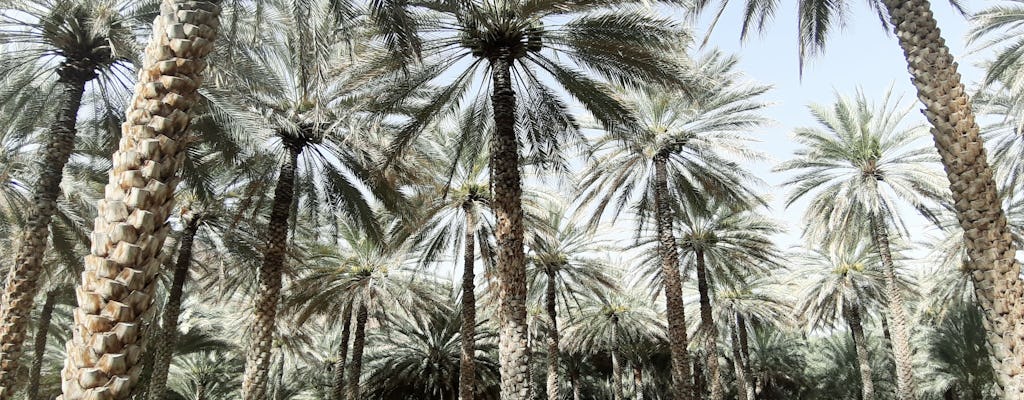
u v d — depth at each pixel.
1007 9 15.12
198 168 13.82
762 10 11.71
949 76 6.68
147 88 4.24
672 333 17.39
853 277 26.47
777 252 22.50
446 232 20.88
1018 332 5.76
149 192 3.90
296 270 20.95
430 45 11.48
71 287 22.31
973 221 6.21
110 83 11.87
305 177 15.74
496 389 29.56
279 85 12.82
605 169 18.80
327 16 8.30
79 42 10.89
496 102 11.15
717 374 21.50
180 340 26.11
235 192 17.67
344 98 13.09
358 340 22.34
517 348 10.16
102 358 3.49
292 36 9.95
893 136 19.56
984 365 27.03
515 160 10.96
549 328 23.64
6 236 17.34
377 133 12.73
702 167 18.61
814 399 38.22
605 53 11.61
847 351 37.38
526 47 11.46
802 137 20.64
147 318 3.74
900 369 18.91
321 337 35.22
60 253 16.69
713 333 21.73
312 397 31.25
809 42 11.46
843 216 20.91
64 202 15.05
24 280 10.08
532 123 13.73
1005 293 5.89
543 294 28.20
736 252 22.33
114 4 10.50
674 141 17.94
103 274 3.66
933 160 18.92
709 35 11.70
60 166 10.70
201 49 4.56
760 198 19.22
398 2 8.78
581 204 19.45
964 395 28.59
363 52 11.46
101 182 15.66
